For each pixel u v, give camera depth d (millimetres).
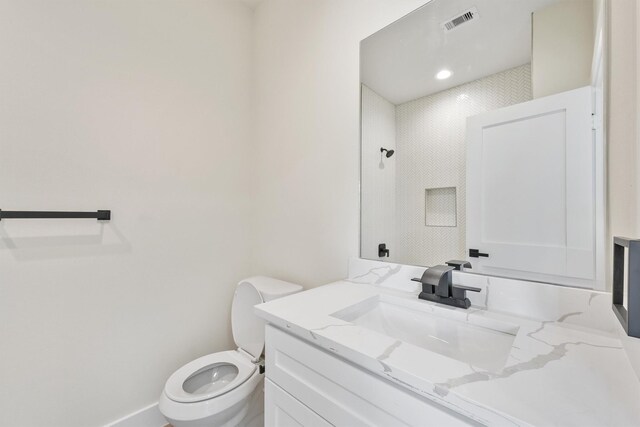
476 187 986
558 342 669
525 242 877
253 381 1243
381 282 1191
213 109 1715
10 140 1087
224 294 1746
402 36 1171
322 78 1451
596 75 757
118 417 1333
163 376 1481
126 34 1382
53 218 1155
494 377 529
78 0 1246
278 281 1574
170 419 1079
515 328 761
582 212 775
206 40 1685
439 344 876
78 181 1236
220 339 1720
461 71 1028
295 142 1594
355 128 1311
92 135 1275
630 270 448
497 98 947
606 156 727
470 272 987
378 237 1236
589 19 782
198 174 1643
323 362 731
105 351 1301
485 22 982
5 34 1080
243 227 1854
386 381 607
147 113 1447
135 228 1399
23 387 1106
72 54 1227
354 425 658
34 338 1130
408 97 1156
